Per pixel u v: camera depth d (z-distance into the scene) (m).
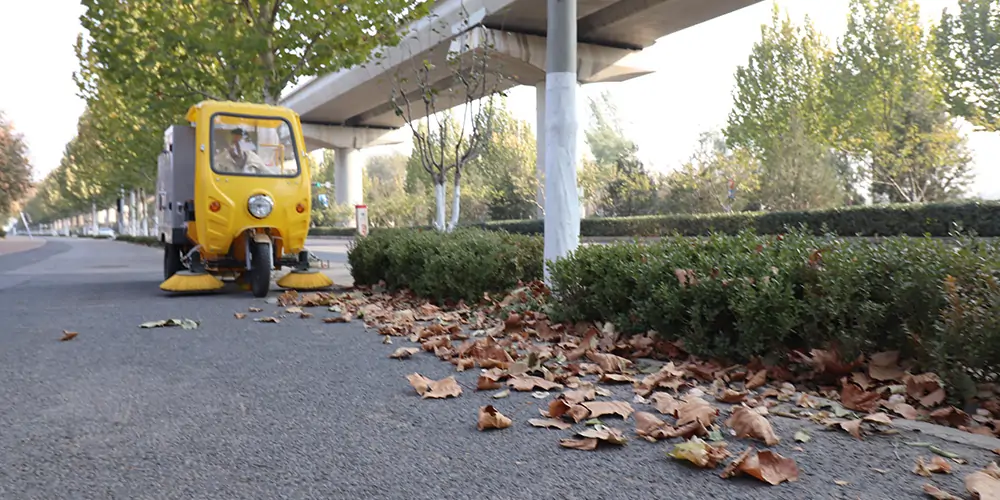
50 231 159.50
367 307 8.07
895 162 26.88
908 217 17.12
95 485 2.76
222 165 9.48
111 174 38.81
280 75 14.48
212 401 4.03
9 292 10.28
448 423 3.57
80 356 5.35
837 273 4.18
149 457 3.09
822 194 25.97
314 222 57.44
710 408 3.48
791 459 2.82
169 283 9.68
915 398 3.72
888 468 2.86
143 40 15.20
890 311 4.03
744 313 4.35
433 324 6.66
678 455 2.97
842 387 3.98
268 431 3.46
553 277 6.19
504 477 2.82
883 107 28.48
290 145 9.88
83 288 10.93
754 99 35.12
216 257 9.75
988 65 25.58
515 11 25.94
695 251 5.39
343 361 5.16
